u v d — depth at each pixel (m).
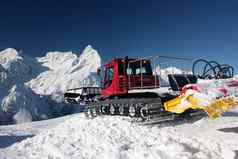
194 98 10.52
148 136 9.54
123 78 13.49
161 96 11.72
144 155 7.57
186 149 8.00
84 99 22.20
